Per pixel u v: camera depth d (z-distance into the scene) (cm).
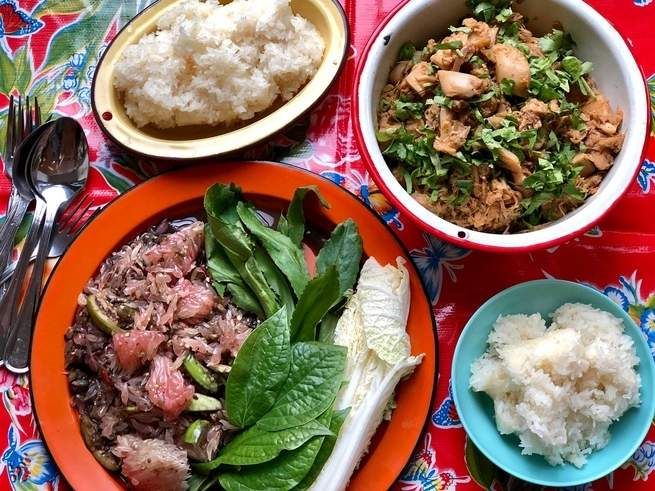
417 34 43
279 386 40
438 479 42
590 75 42
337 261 43
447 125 40
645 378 41
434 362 42
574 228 39
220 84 46
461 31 42
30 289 45
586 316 41
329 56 47
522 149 40
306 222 45
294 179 45
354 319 42
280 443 39
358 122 40
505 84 40
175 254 44
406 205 39
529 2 42
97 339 43
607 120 41
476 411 42
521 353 40
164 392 41
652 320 44
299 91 47
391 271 43
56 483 43
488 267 45
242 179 45
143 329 42
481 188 40
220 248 44
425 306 43
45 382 43
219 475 41
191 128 48
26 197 47
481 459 43
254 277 43
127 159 47
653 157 46
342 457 40
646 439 43
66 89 49
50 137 47
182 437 41
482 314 41
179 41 45
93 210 47
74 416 43
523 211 41
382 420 42
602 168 41
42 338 43
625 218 45
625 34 48
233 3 47
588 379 41
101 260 45
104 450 42
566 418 41
